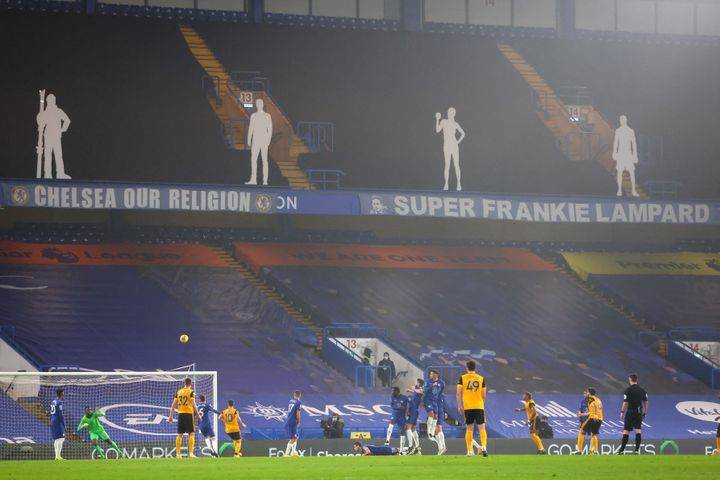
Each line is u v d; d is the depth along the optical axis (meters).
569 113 191.12
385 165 179.88
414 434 112.94
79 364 135.75
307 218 179.12
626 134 180.88
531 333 159.38
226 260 168.12
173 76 178.38
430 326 156.75
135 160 168.88
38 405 127.81
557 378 148.50
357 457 90.69
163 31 181.50
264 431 124.31
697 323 165.62
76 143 167.88
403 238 183.88
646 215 174.25
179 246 169.25
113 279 156.12
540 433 125.88
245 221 176.38
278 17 186.88
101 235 167.75
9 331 139.62
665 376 153.62
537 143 187.88
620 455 89.12
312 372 143.88
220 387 136.38
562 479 55.41
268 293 162.00
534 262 181.75
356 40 189.12
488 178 181.62
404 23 191.88
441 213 167.88
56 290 151.00
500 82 192.12
